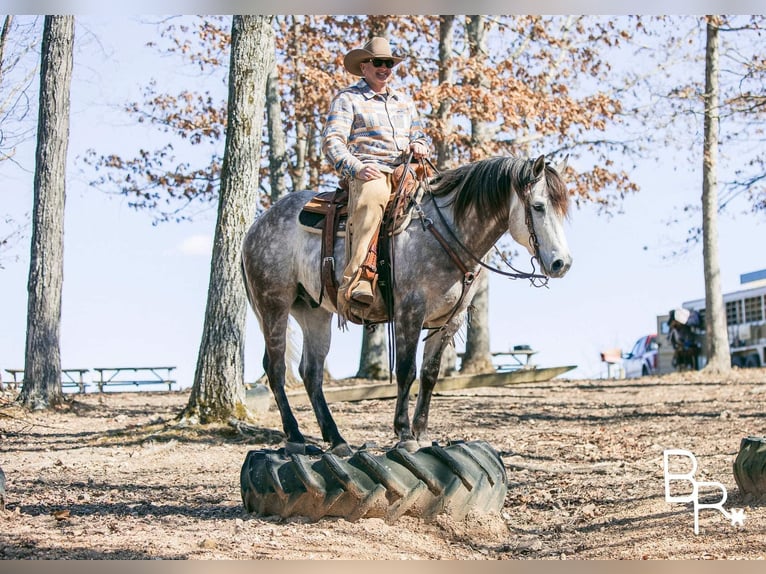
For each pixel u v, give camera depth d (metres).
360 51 8.38
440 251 8.08
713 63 24.70
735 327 32.84
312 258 8.87
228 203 14.20
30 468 11.12
